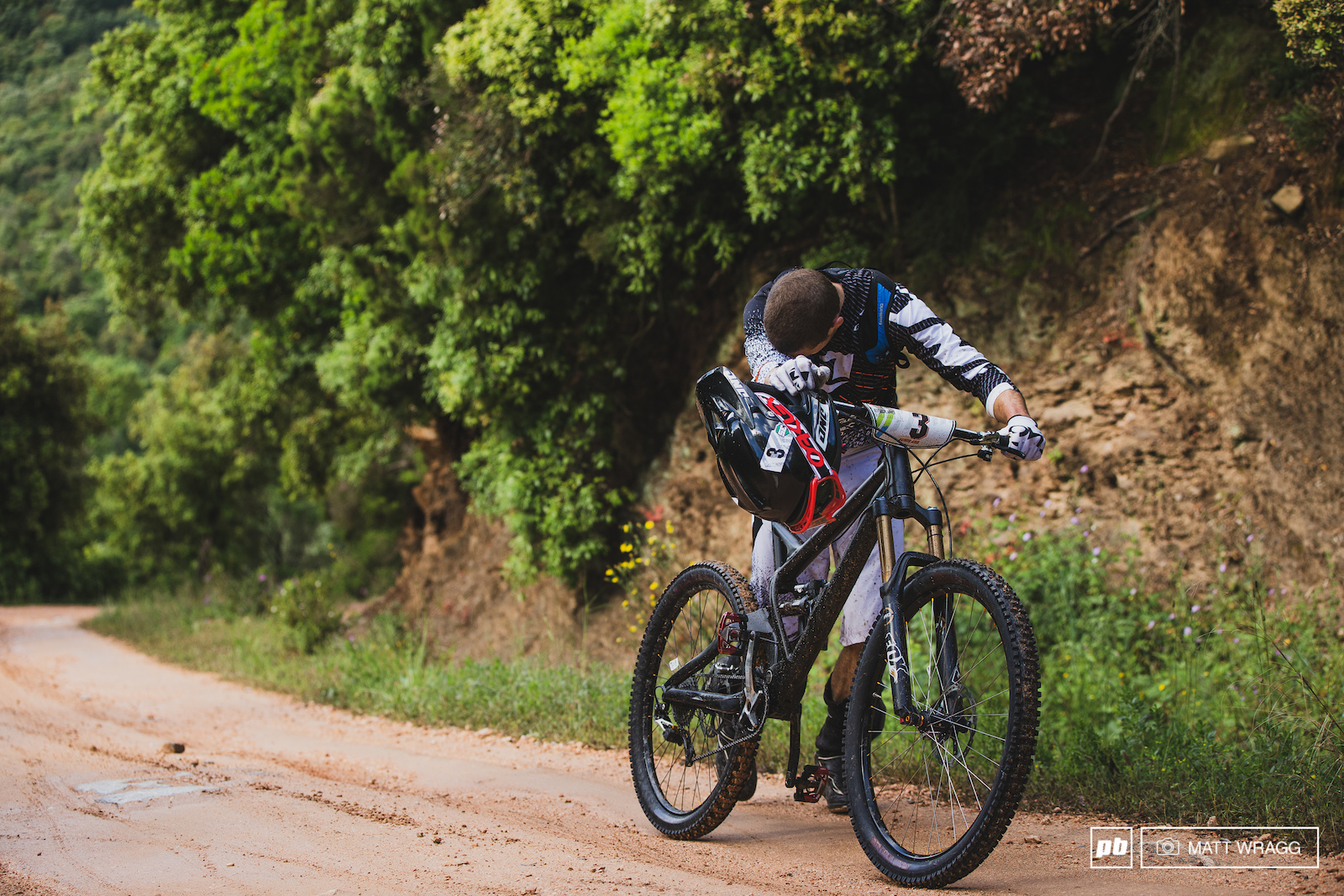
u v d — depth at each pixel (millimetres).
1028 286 7375
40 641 14766
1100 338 7008
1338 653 5211
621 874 2781
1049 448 6926
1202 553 6223
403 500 19094
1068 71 8000
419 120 9289
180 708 7445
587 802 3879
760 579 3311
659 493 8867
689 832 3230
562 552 8695
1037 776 3971
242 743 5676
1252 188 6672
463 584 10461
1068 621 6168
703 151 7168
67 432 28562
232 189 11969
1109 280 7090
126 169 14367
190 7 13633
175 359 62156
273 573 23062
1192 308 6684
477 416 9359
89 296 70375
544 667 7555
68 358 28641
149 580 31156
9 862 2850
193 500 29891
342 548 23312
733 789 3150
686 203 8156
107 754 5008
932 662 2740
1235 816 3389
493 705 6398
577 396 9023
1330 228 6328
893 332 3045
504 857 2971
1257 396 6324
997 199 7695
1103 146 7348
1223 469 6340
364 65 9523
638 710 3654
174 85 13211
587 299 8969
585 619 8602
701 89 6988
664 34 7207
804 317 2926
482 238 8555
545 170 8508
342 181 9898
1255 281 6523
